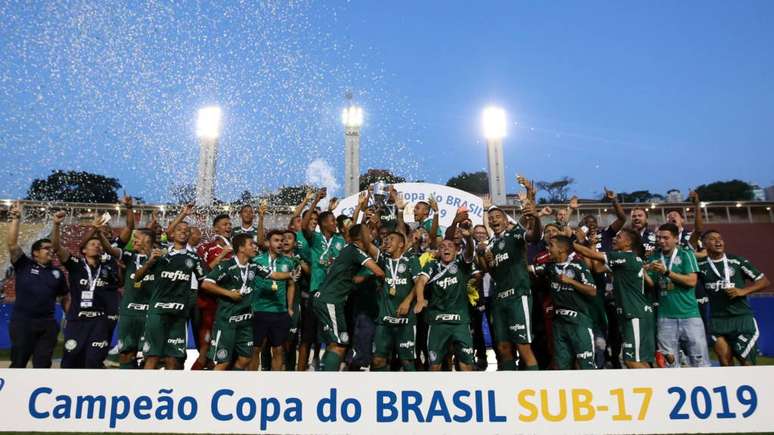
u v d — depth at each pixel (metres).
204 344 6.52
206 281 5.24
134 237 5.88
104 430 3.58
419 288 5.18
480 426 3.46
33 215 19.78
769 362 8.48
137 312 5.79
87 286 5.82
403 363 5.34
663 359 5.84
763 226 29.39
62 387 3.65
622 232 5.36
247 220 7.28
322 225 6.79
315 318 6.55
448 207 10.65
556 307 5.25
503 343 5.45
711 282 5.70
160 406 3.60
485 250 5.74
